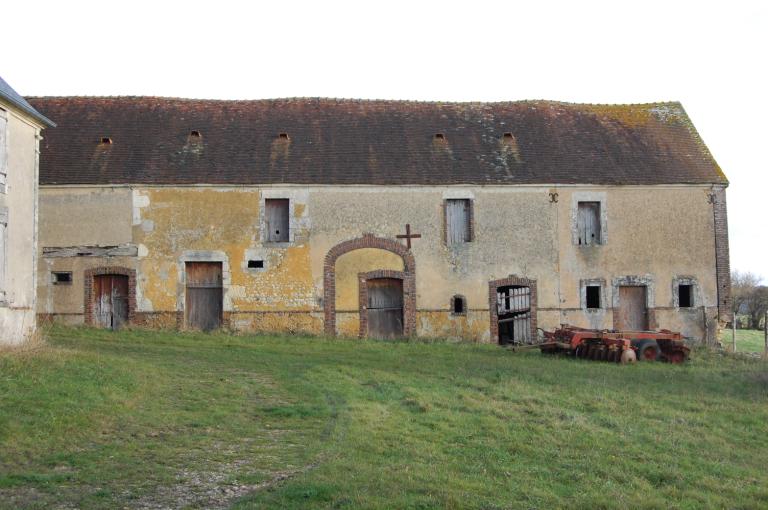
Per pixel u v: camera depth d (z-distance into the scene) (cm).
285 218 2412
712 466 1033
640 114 2802
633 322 2488
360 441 1035
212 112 2647
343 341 2220
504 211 2448
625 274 2473
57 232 2339
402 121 2664
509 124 2692
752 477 1002
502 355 2080
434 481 855
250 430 1101
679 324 2483
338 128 2606
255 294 2358
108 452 944
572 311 2442
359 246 2395
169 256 2344
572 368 1845
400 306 2423
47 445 946
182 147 2477
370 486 815
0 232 1678
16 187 1759
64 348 1677
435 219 2425
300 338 2239
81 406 1125
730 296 2514
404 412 1266
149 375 1465
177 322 2331
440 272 2411
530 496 833
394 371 1725
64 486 807
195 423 1129
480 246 2430
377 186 2411
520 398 1402
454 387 1520
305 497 772
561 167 2516
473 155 2536
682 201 2525
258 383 1517
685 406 1422
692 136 2711
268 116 2644
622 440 1128
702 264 2511
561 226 2464
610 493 869
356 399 1355
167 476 855
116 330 2223
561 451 1046
